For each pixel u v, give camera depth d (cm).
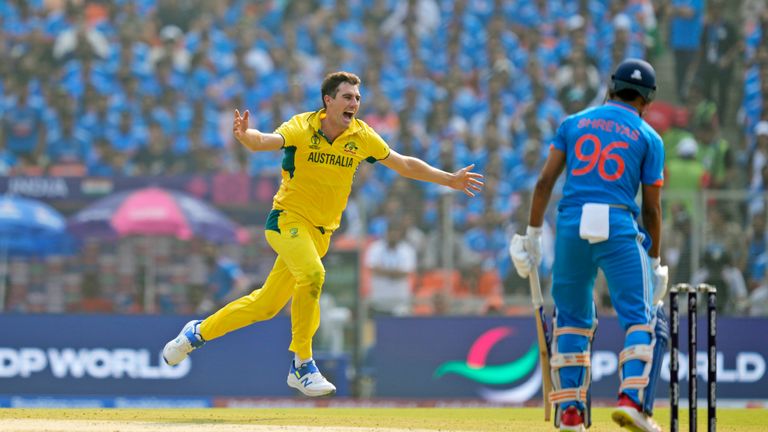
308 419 2538
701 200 4562
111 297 4834
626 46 6506
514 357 4506
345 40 7131
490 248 4881
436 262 4844
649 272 1967
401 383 4519
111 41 7038
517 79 6625
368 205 5309
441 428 2367
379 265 4894
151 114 6450
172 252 4841
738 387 4428
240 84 6800
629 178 1983
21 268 4841
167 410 2797
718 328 4450
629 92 2050
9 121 6438
